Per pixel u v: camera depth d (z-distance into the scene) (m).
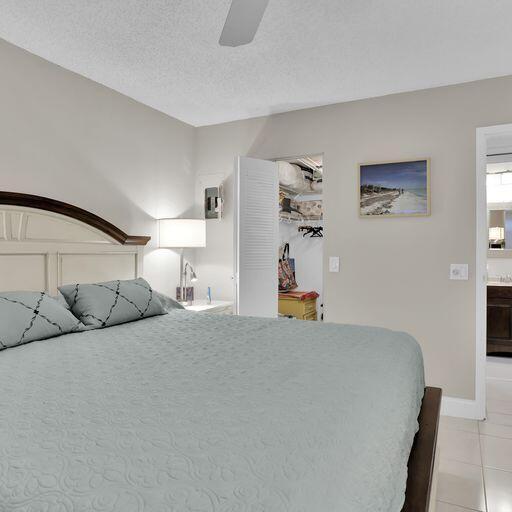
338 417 1.09
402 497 1.15
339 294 3.52
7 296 2.02
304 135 3.67
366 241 3.43
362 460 0.96
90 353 1.72
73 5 2.12
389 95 3.34
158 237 3.70
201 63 2.77
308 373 1.43
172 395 1.21
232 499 0.73
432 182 3.20
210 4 2.10
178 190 3.96
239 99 3.44
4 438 0.94
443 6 2.10
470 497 2.06
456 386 3.13
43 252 2.62
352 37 2.41
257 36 2.40
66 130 2.88
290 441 0.94
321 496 0.78
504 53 2.62
